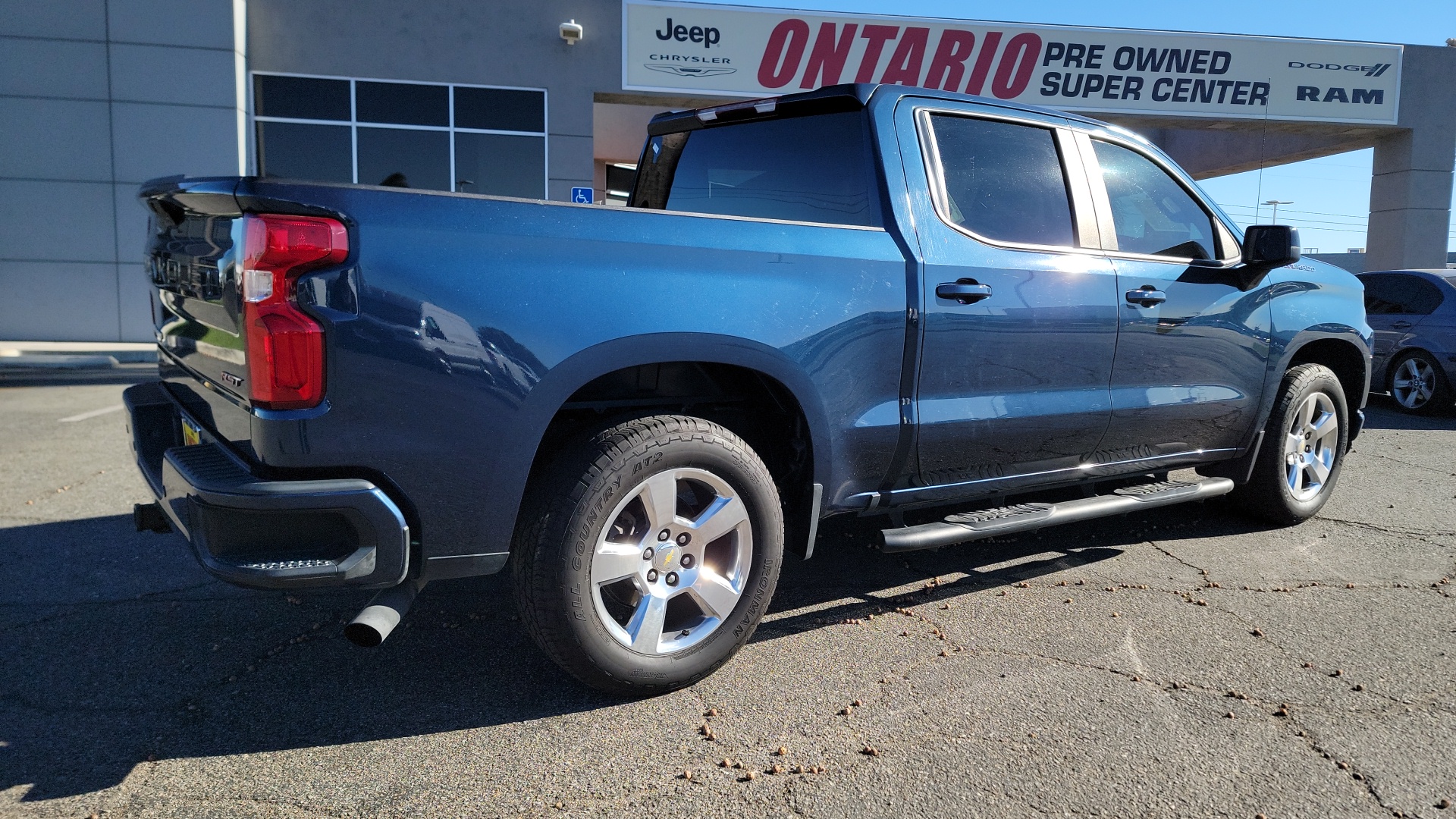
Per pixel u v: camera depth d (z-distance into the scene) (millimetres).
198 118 14148
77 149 14133
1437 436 7863
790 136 3584
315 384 2262
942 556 4270
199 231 2580
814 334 2965
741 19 14969
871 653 3166
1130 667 3064
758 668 3039
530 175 15180
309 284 2244
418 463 2402
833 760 2467
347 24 14422
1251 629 3402
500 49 14773
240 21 14125
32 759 2422
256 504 2240
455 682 2902
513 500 2535
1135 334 3820
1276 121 16391
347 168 14719
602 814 2217
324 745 2521
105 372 11609
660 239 2723
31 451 6191
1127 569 4094
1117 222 3893
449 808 2230
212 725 2617
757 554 2904
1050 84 15609
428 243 2381
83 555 4047
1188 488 4102
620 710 2736
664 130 4215
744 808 2246
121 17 13836
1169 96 15953
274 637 3223
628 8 14859
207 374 2654
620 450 2602
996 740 2576
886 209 3221
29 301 14383
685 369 3129
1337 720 2707
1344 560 4230
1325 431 4801
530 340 2492
